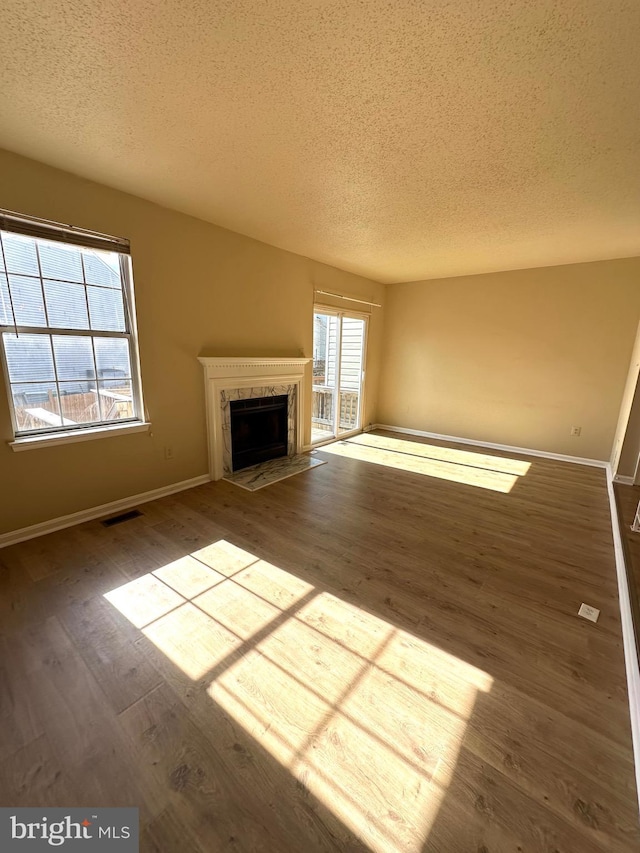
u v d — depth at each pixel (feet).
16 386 7.98
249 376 12.93
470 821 3.52
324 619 6.19
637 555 7.77
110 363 9.47
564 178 7.77
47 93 5.45
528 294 16.17
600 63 4.60
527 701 4.80
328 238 12.24
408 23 4.13
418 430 20.25
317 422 17.98
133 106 5.75
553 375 16.02
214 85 5.25
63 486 8.88
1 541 8.07
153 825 3.44
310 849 3.30
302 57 4.68
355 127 6.20
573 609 6.59
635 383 11.95
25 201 7.44
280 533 9.04
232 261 11.80
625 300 14.24
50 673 5.04
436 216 10.12
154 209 9.57
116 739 4.20
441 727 4.44
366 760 4.05
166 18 4.14
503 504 11.12
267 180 8.18
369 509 10.53
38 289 8.02
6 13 4.06
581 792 3.78
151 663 5.25
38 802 3.61
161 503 10.57
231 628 5.95
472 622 6.21
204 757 4.03
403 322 20.01
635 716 4.44
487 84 5.07
